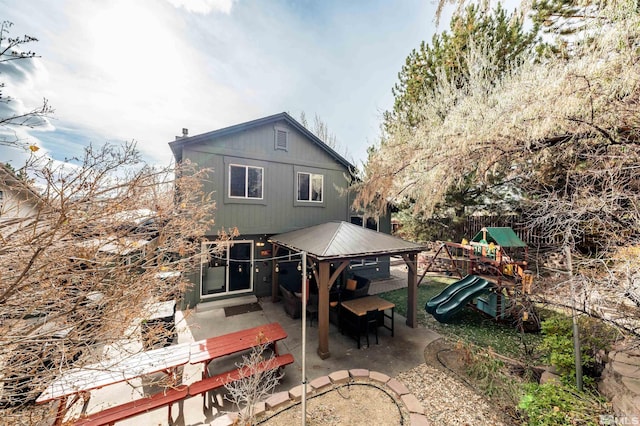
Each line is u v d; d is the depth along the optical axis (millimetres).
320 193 10367
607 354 3627
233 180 8484
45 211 2371
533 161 4934
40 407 3041
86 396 3148
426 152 6676
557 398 3109
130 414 3320
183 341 6121
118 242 3061
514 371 4590
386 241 6684
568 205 3350
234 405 3996
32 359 2557
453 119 6398
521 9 4125
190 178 4766
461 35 9086
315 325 6895
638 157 3082
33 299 2461
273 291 8688
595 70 3598
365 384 4309
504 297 6672
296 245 6848
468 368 4723
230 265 8773
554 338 4219
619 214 2955
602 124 3701
